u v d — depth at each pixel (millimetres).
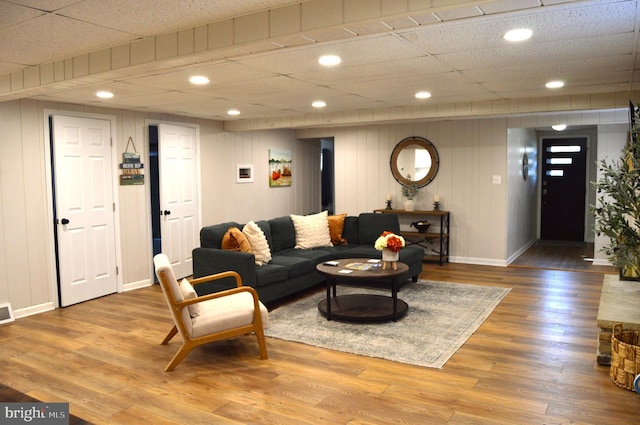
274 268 4855
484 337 4016
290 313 4711
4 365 3555
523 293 5453
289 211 8820
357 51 3115
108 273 5590
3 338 4137
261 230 5488
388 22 2244
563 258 7805
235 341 4008
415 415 2766
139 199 5961
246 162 7711
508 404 2877
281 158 8531
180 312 3408
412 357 3605
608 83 4297
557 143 9758
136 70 3090
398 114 6023
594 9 2338
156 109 5750
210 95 4766
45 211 4953
